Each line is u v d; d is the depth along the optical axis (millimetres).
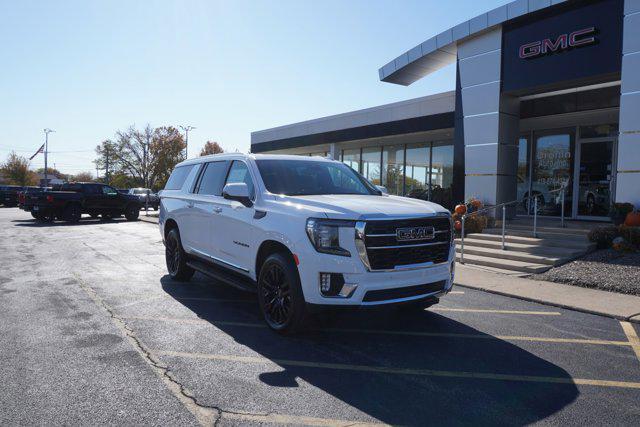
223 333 5312
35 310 6137
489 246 10914
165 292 7371
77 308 6277
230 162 6844
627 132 10383
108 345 4812
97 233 17156
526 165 16438
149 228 19688
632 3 10367
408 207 5094
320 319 5797
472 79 13930
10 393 3662
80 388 3771
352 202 5035
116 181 75375
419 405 3574
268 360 4492
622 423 3318
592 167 14586
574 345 5031
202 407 3484
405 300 4840
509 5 12609
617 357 4668
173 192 8383
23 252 11742
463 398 3709
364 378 4090
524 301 7047
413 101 17703
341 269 4582
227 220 6246
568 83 12109
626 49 10453
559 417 3404
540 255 9656
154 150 64625
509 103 13625
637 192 10219
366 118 19812
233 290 7594
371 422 3297
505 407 3557
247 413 3402
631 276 7797
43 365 4238
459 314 6277
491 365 4430
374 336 5293
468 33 13672
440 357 4633
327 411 3453
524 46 12594
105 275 8742
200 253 7129
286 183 5945
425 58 15594
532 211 16266
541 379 4105
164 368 4230
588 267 8594
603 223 13055
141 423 3227
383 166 21859
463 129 14312
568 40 11602
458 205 13266
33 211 22562
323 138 22281
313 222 4750
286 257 5125
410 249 4855
